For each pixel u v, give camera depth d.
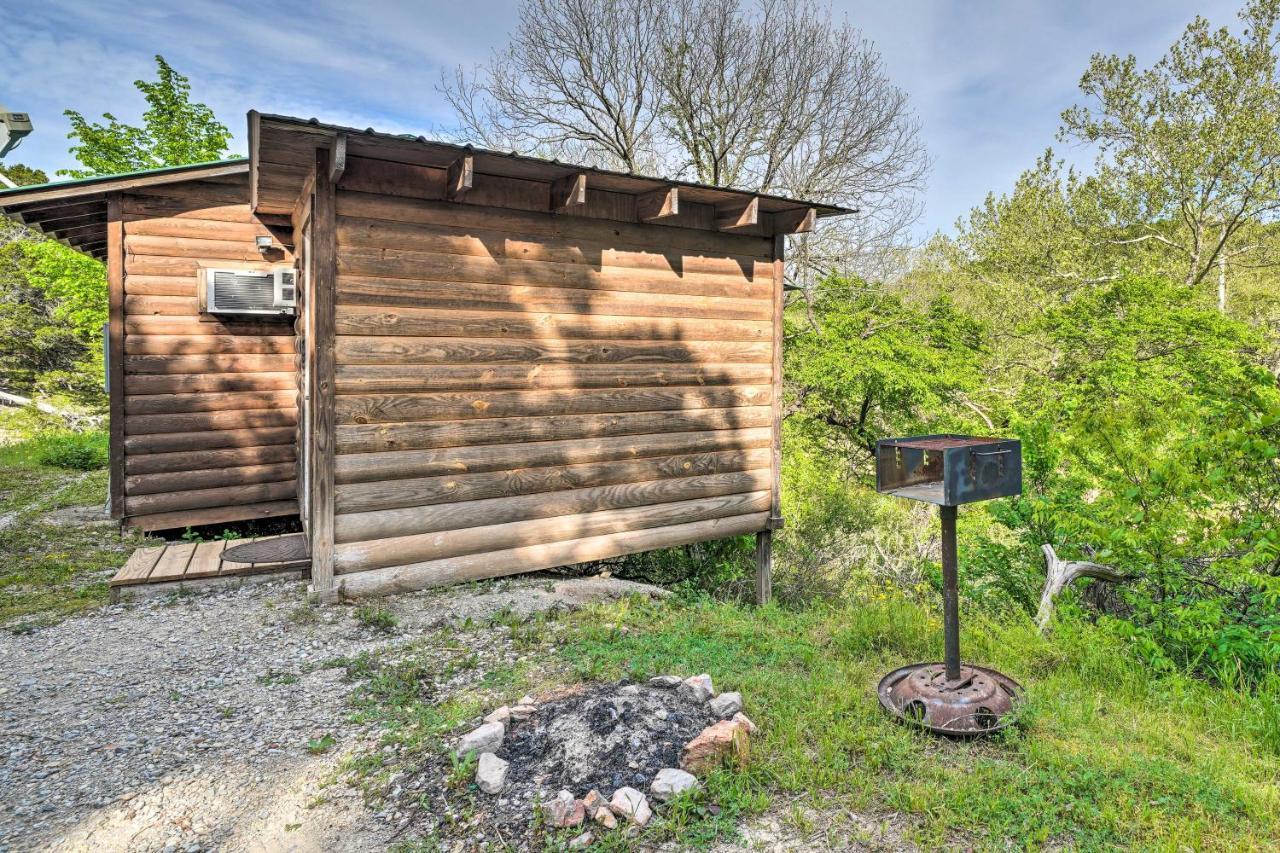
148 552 5.70
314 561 4.68
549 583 5.58
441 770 2.86
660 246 5.88
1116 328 13.03
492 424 5.18
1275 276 17.95
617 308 5.69
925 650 4.56
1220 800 2.77
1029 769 2.97
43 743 3.16
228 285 7.09
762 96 15.72
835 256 16.59
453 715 3.29
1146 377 12.09
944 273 19.50
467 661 4.00
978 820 2.62
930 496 3.42
